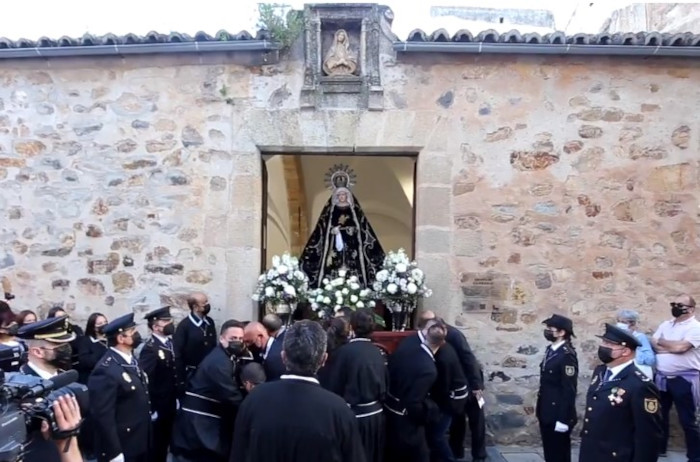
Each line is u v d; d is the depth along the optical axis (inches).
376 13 220.8
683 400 195.6
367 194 401.7
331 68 223.0
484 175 223.0
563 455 175.9
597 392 139.5
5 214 226.2
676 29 296.8
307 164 363.6
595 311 221.1
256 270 223.6
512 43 214.5
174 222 223.6
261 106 223.3
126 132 224.8
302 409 97.5
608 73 222.4
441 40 215.9
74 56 221.9
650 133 222.2
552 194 222.4
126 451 143.9
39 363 106.3
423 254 221.6
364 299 221.8
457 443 204.4
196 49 217.6
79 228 224.8
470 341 221.1
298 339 102.8
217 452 151.6
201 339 205.9
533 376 220.4
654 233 221.5
